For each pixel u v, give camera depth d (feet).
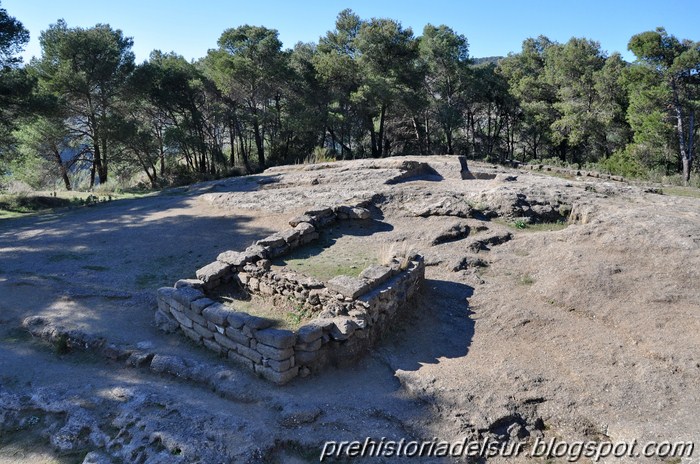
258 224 41.98
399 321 25.26
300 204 44.32
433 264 31.50
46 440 18.56
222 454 16.56
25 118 70.95
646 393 19.25
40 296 30.17
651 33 80.38
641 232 30.73
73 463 17.33
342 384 20.80
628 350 22.03
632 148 88.84
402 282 25.59
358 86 102.68
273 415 18.76
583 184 45.42
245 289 27.22
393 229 36.96
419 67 108.06
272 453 17.12
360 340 22.30
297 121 98.99
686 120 85.92
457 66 110.22
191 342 24.22
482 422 18.12
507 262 31.12
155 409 19.01
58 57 84.12
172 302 25.17
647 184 66.13
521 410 18.81
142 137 91.86
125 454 17.01
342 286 22.93
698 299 24.94
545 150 133.39
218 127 118.42
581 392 19.53
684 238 29.32
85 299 29.19
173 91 98.43
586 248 30.91
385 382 20.98
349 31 120.26
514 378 20.38
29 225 50.42
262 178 58.75
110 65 85.15
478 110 132.57
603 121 93.81
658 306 24.84
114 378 21.86
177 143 99.96
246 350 21.48
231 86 96.17
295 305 24.99
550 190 40.75
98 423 18.72
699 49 77.97
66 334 24.99
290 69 99.76
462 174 51.83
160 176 104.99
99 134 87.35
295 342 20.80
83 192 77.92
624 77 87.40
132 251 37.96
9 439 18.74
